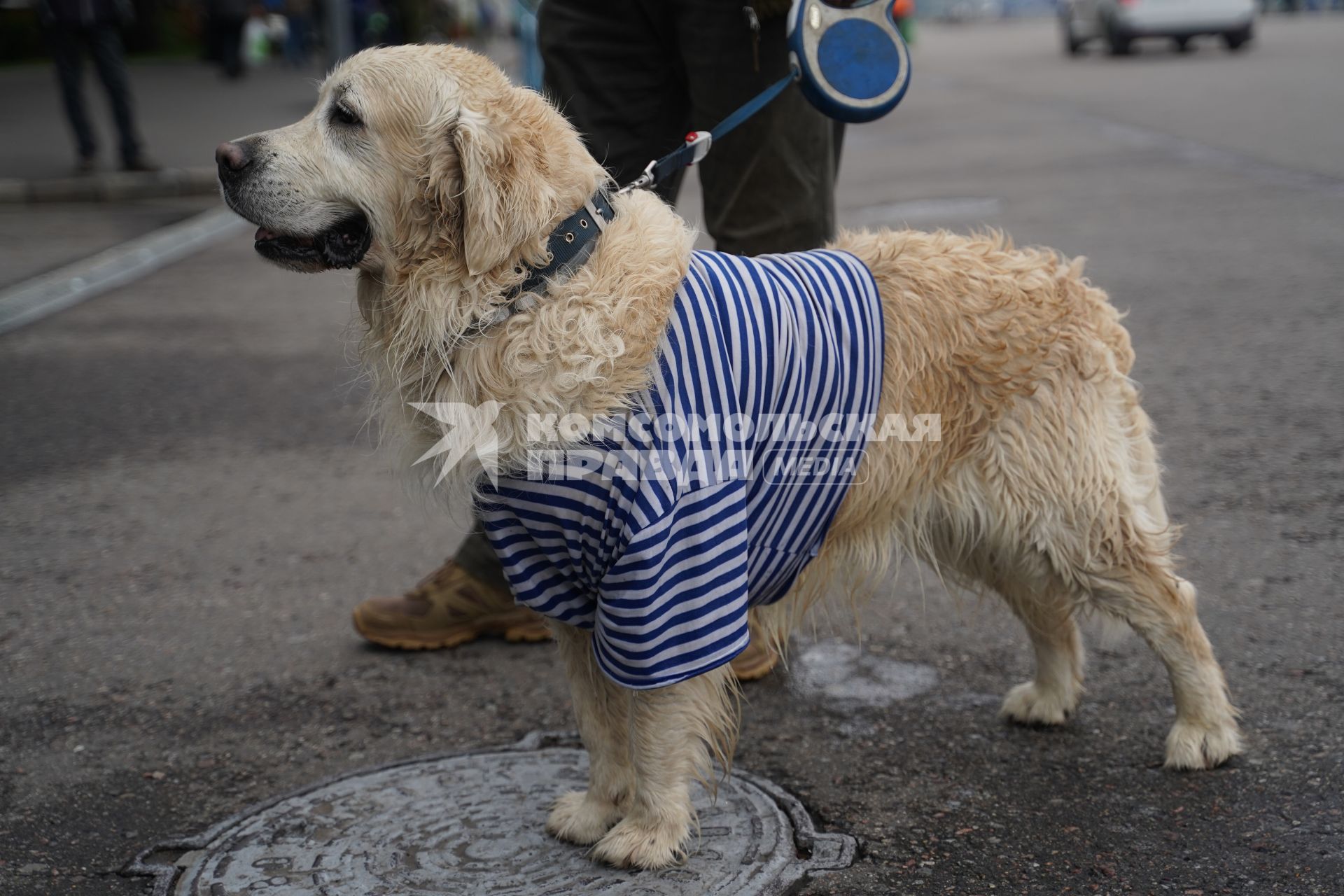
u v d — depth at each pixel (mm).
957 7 70375
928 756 3064
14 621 3961
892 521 2951
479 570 3719
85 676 3596
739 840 2719
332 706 3416
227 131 15477
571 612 2619
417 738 3242
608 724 2768
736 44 3268
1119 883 2492
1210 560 4004
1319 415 5195
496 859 2680
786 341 2605
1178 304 6895
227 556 4438
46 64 26719
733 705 3223
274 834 2770
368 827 2801
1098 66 23203
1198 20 23734
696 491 2432
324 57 23250
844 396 2701
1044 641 3180
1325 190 9664
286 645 3793
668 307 2469
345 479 5172
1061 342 2939
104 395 6344
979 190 10641
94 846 2775
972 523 3014
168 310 8094
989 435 2936
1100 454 2955
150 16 30609
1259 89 16719
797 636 3756
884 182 11477
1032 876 2535
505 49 32688
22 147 14477
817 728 3230
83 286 8758
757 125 3330
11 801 2959
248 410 6082
